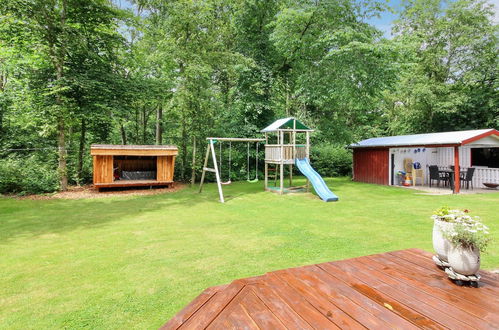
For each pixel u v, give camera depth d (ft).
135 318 9.14
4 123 41.96
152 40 45.73
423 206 28.12
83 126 42.09
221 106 50.08
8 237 18.04
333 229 19.69
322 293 8.05
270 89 53.21
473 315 6.81
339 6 42.01
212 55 42.42
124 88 41.01
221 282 11.59
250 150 54.08
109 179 37.78
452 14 60.49
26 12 32.63
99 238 17.79
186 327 6.61
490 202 29.89
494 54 56.95
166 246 16.20
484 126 59.62
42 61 37.40
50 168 39.42
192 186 43.75
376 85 40.81
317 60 48.11
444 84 61.82
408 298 7.69
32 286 11.37
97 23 39.09
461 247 8.43
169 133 56.13
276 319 6.75
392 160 46.26
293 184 47.11
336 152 63.00
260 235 18.30
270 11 50.01
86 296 10.55
